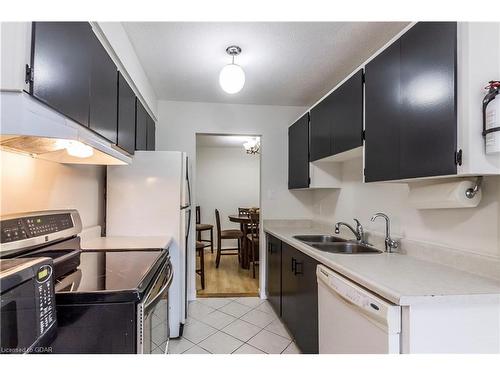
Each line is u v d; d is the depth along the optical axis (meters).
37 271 0.77
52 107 1.00
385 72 1.53
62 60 1.07
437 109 1.17
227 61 2.30
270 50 2.13
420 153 1.27
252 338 2.34
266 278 3.29
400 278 1.23
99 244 1.91
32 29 0.88
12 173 1.29
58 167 1.70
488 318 1.06
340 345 1.39
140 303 1.03
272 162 3.44
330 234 2.77
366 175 1.72
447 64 1.12
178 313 2.31
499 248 1.23
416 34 1.29
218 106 3.35
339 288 1.38
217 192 6.27
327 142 2.31
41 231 1.30
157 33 1.88
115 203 2.27
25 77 0.85
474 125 1.07
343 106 2.02
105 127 1.54
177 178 2.32
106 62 1.55
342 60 2.28
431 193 1.44
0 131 0.83
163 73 2.53
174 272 2.29
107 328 1.00
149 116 2.81
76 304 0.99
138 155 2.29
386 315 1.04
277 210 3.43
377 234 2.05
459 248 1.42
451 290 1.08
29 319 0.73
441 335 1.04
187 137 3.28
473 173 1.07
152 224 2.29
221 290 3.57
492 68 1.07
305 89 2.93
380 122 1.57
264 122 3.43
